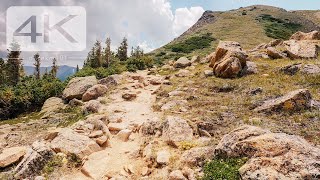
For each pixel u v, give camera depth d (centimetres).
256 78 2445
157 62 8169
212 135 1483
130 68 5269
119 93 2828
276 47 3756
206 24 15362
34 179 1206
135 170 1263
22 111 3381
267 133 1144
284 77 2333
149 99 2577
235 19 14875
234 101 1956
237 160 1082
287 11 18875
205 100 2078
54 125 2122
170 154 1293
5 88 3972
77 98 3061
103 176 1236
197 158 1183
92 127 1731
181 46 10425
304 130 1336
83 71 4744
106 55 8169
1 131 2070
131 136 1656
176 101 2148
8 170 1285
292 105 1612
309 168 888
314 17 16688
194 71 3319
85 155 1398
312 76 2203
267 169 930
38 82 4231
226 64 2700
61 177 1245
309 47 3128
